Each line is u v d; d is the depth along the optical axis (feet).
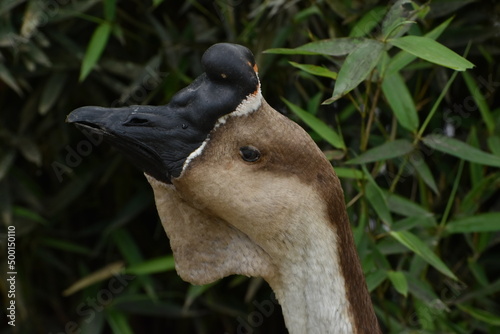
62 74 21.03
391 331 18.07
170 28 20.61
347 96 16.52
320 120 17.90
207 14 20.34
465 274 19.89
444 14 17.60
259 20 19.08
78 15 20.27
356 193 17.85
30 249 22.49
